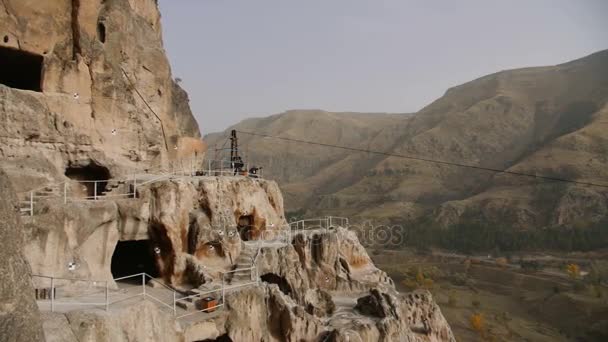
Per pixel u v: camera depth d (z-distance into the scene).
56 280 19.20
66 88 27.05
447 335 32.78
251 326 22.52
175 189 25.80
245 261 27.16
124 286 24.77
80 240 20.78
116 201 23.67
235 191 31.78
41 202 20.33
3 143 22.98
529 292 98.62
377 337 25.62
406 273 114.06
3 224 10.84
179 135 39.66
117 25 32.09
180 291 24.09
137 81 34.50
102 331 15.56
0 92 23.06
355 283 33.03
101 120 29.05
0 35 24.84
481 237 137.75
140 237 24.64
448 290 102.94
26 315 10.81
